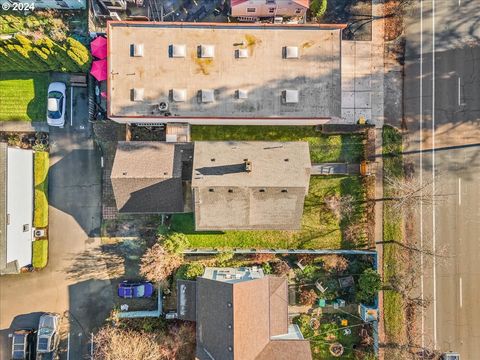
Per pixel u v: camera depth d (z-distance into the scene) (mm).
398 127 36469
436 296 36594
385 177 36469
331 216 36500
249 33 32562
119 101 32438
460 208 36594
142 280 36531
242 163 31906
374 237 36500
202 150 32656
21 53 31766
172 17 36344
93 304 36656
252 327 31234
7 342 36500
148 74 32469
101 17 35656
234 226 33156
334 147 36438
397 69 36406
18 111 36312
